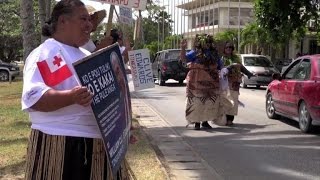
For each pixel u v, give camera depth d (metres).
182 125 11.43
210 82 10.65
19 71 32.84
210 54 10.54
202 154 8.23
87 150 3.14
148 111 13.98
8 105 14.43
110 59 3.25
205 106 10.68
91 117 3.15
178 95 19.84
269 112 12.78
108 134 3.11
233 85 11.27
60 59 3.05
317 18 23.75
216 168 7.29
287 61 34.81
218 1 61.34
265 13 24.03
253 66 24.44
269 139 9.67
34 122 3.15
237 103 11.40
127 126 3.53
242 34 46.44
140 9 5.86
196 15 71.38
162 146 8.75
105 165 3.20
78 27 3.18
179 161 7.58
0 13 40.22
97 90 3.02
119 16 8.19
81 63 2.93
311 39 45.19
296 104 10.68
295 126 11.38
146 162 7.00
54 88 3.02
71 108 3.10
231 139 9.63
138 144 8.24
